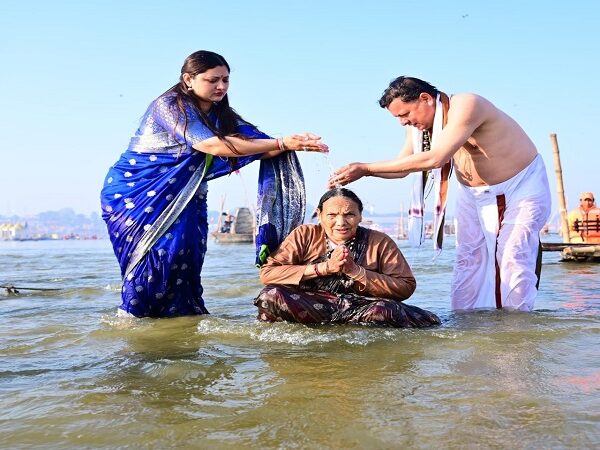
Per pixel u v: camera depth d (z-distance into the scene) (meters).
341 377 2.46
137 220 4.14
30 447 1.80
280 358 2.83
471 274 4.53
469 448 1.71
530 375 2.44
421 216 4.76
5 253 18.17
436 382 2.35
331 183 4.02
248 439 1.81
